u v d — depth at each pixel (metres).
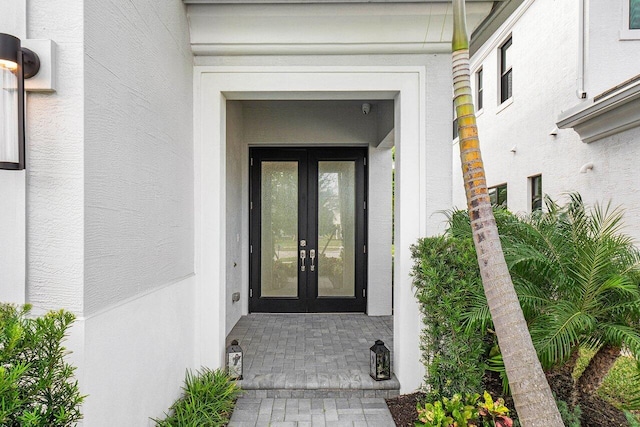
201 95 3.23
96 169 1.74
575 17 5.80
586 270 2.46
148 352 2.25
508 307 1.83
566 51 6.06
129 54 2.05
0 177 1.61
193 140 3.20
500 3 3.00
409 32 3.14
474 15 3.15
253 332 4.67
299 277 5.69
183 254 2.93
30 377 1.10
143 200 2.21
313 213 5.71
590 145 5.36
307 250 5.71
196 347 3.18
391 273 5.61
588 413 2.72
